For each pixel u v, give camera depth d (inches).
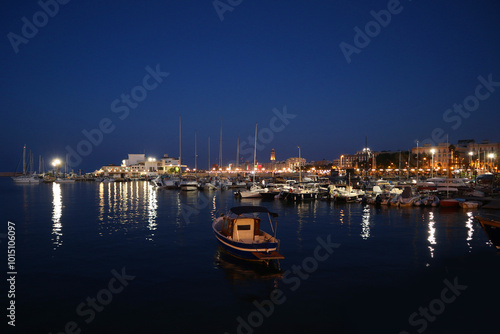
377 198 2071.9
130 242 1056.2
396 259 858.1
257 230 922.7
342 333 499.5
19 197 2775.6
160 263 829.2
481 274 740.7
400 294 634.8
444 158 7357.3
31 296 625.3
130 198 2689.5
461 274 740.7
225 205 2155.5
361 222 1437.0
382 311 567.5
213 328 511.2
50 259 863.1
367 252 928.3
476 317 545.6
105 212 1795.0
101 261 846.5
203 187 3521.2
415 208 1913.1
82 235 1164.5
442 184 2662.4
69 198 2682.1
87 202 2353.6
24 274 747.4
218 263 828.6
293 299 614.5
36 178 5674.2
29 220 1503.4
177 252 933.2
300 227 1321.4
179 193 3255.4
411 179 4350.4
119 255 902.4
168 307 581.0
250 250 803.4
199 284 688.4
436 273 748.0
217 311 566.6
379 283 690.2
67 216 1636.3
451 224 1370.6
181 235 1164.5
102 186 4626.0
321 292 645.3
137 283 692.7
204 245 1014.4
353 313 560.1
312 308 578.2
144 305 588.4
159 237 1130.7
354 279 713.0
